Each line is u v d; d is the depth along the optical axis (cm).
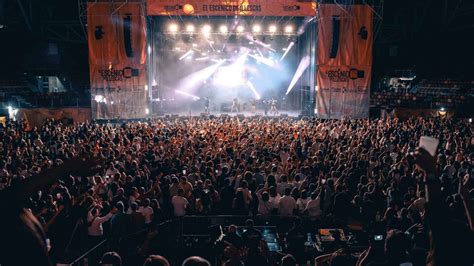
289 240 815
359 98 3170
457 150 1549
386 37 4669
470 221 258
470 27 3938
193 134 2053
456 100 3488
